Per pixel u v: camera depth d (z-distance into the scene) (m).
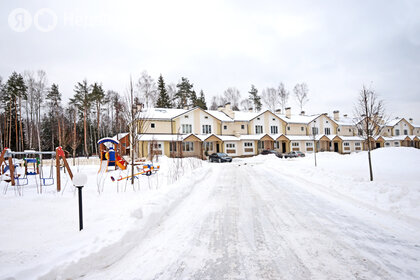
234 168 18.33
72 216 4.94
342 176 9.61
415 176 9.62
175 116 30.88
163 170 14.20
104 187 8.46
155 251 3.71
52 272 2.83
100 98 40.91
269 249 3.71
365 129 9.97
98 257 3.27
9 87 31.16
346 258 3.35
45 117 39.69
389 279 2.80
